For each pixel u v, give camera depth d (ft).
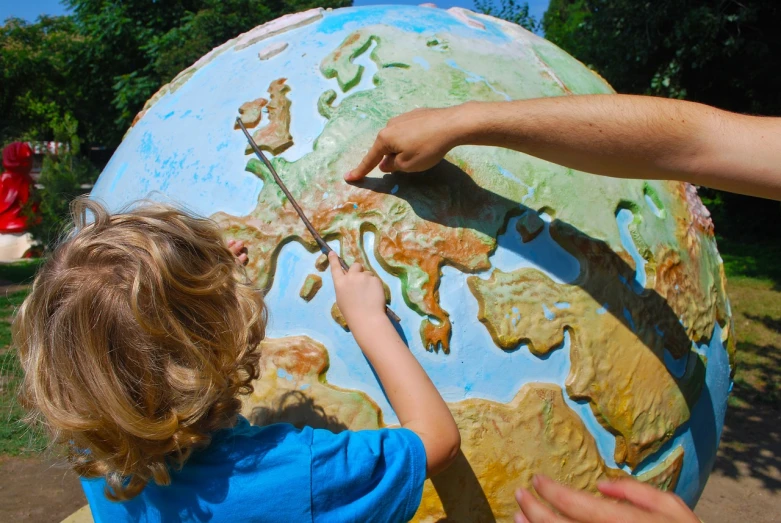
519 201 4.37
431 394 3.58
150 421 2.75
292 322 4.19
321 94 4.83
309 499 3.03
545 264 4.33
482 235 4.23
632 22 26.94
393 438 3.31
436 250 4.14
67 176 31.27
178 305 2.88
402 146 4.02
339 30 5.46
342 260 4.16
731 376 5.77
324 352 4.08
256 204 4.42
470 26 5.80
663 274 4.74
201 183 4.70
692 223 5.38
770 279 25.46
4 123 55.47
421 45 5.19
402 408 3.55
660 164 3.67
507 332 4.11
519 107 3.85
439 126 3.93
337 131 4.54
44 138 59.77
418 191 4.26
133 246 2.88
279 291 4.24
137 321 2.74
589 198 4.61
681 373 4.77
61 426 2.80
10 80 53.11
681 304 4.81
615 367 4.34
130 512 3.20
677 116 3.56
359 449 3.20
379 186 4.28
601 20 27.94
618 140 3.64
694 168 3.61
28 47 54.75
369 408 3.98
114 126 42.09
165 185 4.88
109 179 5.62
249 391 3.48
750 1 25.25
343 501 3.11
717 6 24.84
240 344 3.06
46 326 2.88
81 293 2.80
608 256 4.47
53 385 2.84
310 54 5.21
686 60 27.37
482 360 4.09
